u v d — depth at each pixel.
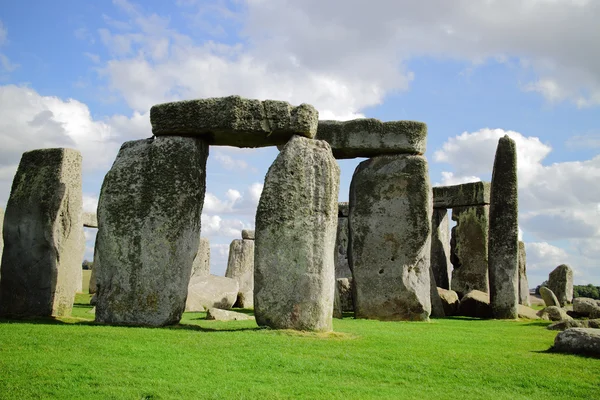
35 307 11.53
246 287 23.22
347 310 18.47
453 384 6.94
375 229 15.17
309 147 10.24
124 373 6.66
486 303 17.80
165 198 10.59
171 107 10.72
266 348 8.20
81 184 12.38
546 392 6.70
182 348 7.99
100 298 10.59
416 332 11.33
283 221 9.98
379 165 15.35
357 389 6.51
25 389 6.06
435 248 22.75
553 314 16.56
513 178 16.92
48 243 11.59
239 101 10.42
